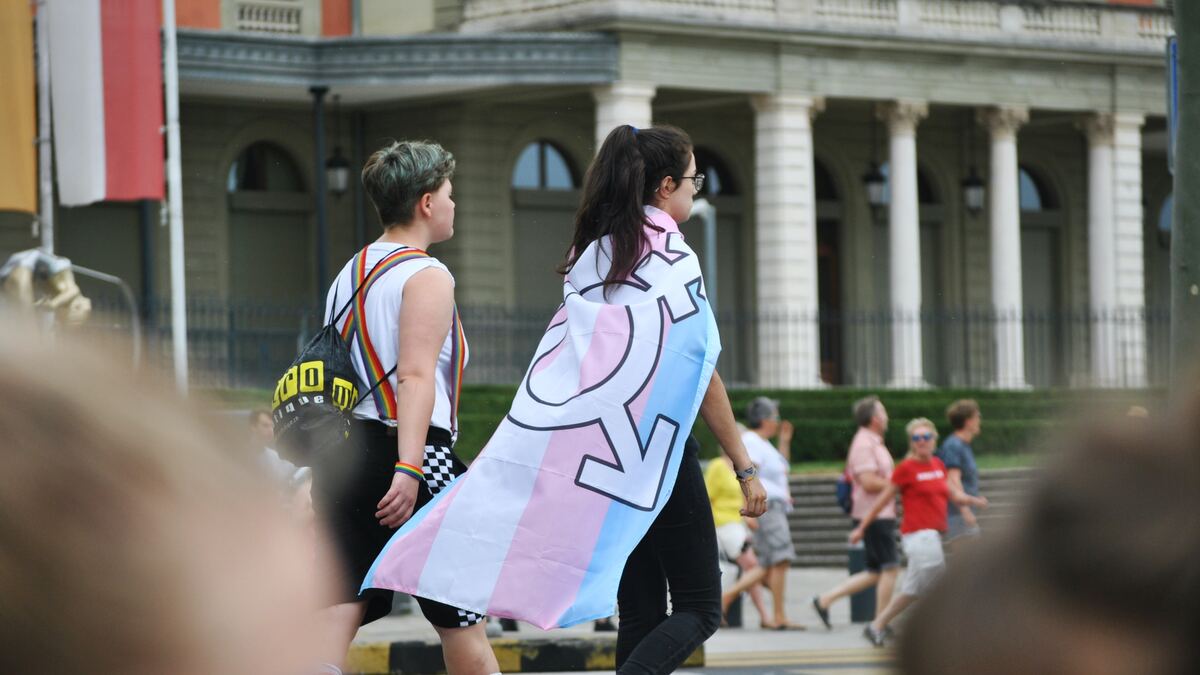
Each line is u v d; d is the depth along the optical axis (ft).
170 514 4.50
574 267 30.32
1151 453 4.84
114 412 4.55
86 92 110.83
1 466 4.40
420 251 30.48
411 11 188.55
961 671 4.89
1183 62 34.19
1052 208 230.27
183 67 164.25
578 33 172.96
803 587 113.91
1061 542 4.85
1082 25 205.57
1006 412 172.96
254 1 183.93
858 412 85.25
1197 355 5.14
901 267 196.44
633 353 28.86
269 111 185.98
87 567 4.40
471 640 28.86
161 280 179.42
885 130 214.90
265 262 186.50
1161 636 4.71
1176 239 34.42
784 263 184.44
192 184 181.98
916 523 74.13
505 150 189.88
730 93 188.34
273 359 184.55
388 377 29.81
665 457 28.73
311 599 4.72
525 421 28.55
